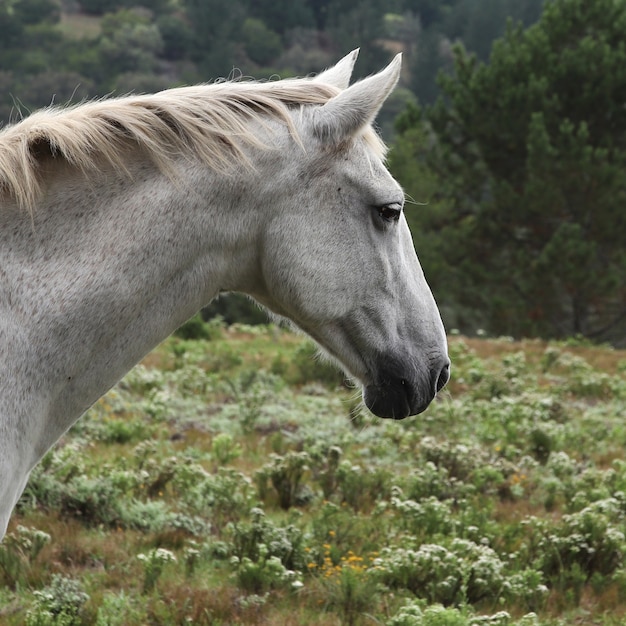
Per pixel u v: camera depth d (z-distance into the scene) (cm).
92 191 490
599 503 1123
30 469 493
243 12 15000
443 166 4656
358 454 1484
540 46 4375
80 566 955
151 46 14050
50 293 475
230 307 5181
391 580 939
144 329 501
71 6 16912
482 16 14525
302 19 15588
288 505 1216
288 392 1983
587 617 943
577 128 4272
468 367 2344
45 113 505
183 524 1069
